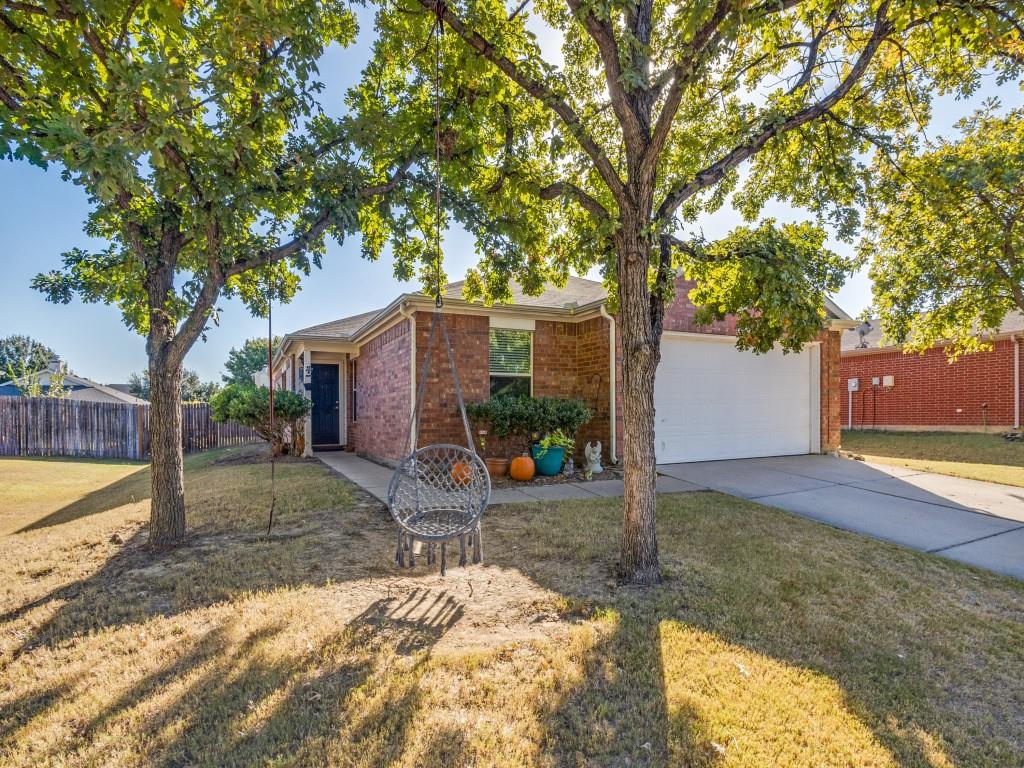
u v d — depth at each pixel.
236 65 3.46
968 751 2.14
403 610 3.31
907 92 5.15
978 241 7.70
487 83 4.82
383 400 10.09
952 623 3.28
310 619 3.15
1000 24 3.57
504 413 7.84
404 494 6.30
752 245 4.98
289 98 4.21
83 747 2.06
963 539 5.07
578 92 4.71
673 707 2.34
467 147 5.25
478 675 2.57
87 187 3.22
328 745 2.06
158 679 2.52
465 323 8.66
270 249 4.63
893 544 4.87
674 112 3.60
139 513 5.91
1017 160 6.51
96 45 3.51
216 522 5.38
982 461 10.10
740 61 4.98
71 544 4.69
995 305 8.27
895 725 2.28
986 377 12.77
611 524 5.29
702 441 9.67
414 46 4.91
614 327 8.82
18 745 2.07
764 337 5.75
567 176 5.41
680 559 4.29
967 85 5.11
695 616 3.25
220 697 2.37
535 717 2.26
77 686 2.47
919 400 14.20
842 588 3.76
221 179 3.74
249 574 3.91
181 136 3.10
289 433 12.20
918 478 8.03
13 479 9.38
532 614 3.27
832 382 10.93
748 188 5.93
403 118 5.05
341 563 4.19
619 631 3.03
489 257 5.99
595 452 8.38
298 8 3.73
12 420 13.77
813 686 2.55
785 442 10.56
